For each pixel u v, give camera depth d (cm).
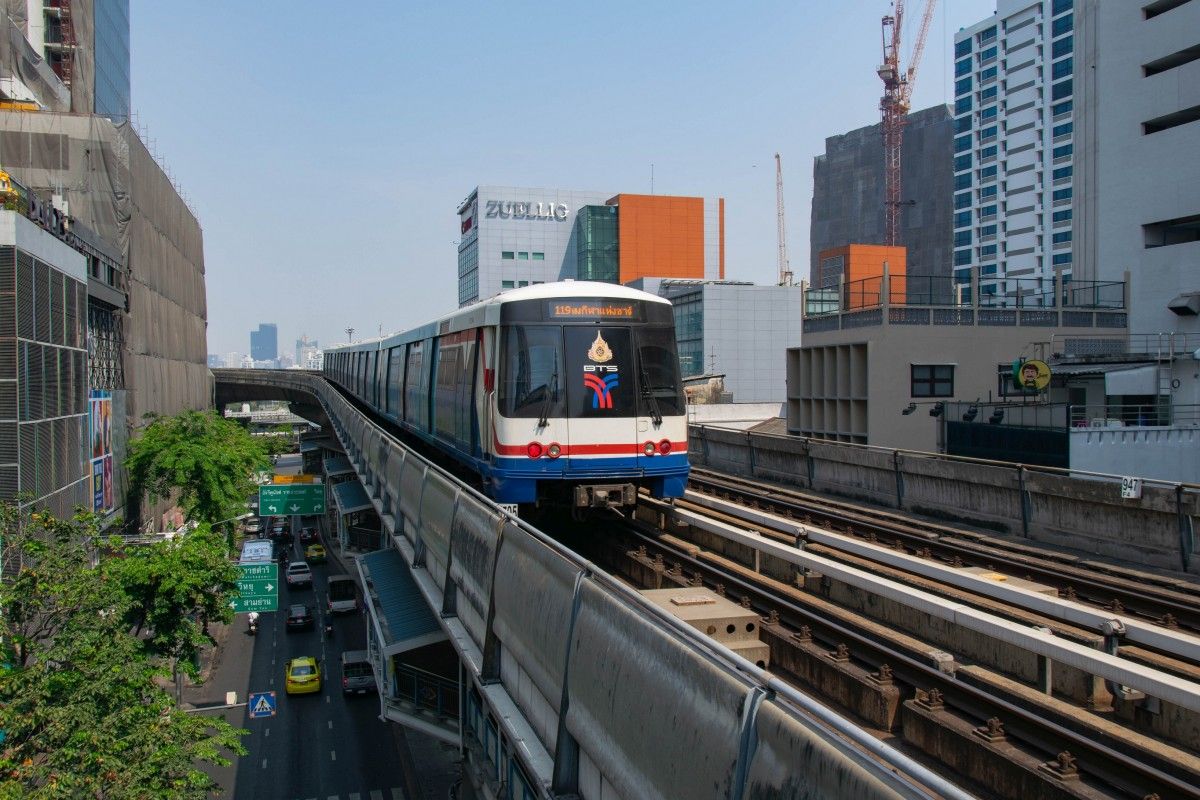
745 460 2331
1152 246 3350
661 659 440
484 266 10112
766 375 7506
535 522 1497
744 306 7462
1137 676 577
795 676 790
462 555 927
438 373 1741
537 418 1226
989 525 1462
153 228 4416
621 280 9869
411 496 1340
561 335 1251
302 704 2995
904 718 652
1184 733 619
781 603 911
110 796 1190
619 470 1247
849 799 299
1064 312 2808
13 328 1952
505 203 10162
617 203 10075
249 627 3803
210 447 3431
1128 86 3375
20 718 1234
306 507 3259
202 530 2117
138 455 3322
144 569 1870
